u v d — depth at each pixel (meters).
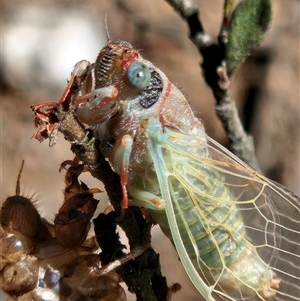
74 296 0.12
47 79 0.22
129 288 0.11
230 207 0.12
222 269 0.12
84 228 0.12
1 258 0.11
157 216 0.12
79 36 0.22
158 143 0.12
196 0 0.23
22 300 0.12
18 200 0.12
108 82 0.12
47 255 0.12
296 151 0.20
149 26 0.23
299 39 0.22
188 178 0.12
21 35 0.22
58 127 0.11
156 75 0.12
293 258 0.13
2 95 0.22
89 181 0.19
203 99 0.21
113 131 0.12
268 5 0.12
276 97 0.21
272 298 0.12
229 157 0.12
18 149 0.21
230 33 0.12
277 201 0.13
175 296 0.18
